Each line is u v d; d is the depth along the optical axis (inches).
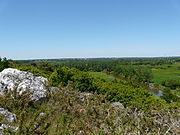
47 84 304.2
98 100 224.4
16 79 311.4
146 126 157.6
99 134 144.6
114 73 3609.7
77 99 247.6
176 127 153.9
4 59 571.2
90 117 177.0
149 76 3255.4
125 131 146.7
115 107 203.6
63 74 455.2
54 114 201.6
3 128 160.7
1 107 226.7
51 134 160.9
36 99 263.7
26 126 153.9
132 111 188.9
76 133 157.9
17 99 245.9
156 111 180.5
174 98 1461.6
